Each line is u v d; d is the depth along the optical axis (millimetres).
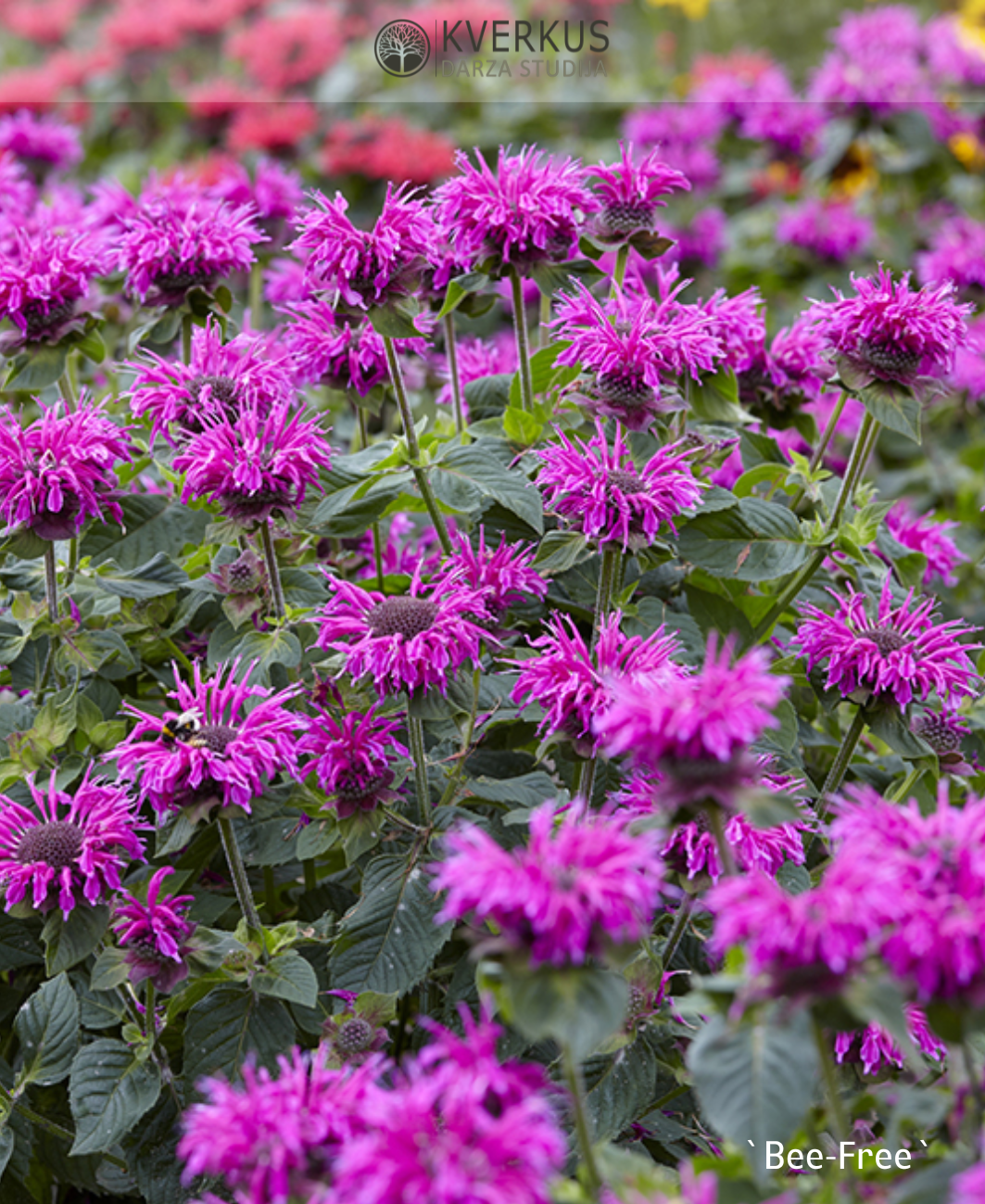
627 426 1104
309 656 1129
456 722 1107
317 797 1077
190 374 1121
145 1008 1082
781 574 1124
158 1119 1065
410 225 1093
